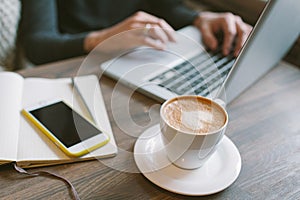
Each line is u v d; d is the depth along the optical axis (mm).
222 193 447
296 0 542
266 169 496
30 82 626
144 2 1262
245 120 600
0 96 559
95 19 1163
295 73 767
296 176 488
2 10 917
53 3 1036
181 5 1212
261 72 700
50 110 559
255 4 1059
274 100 665
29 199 418
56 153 479
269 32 542
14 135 497
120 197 432
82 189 439
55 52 918
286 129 589
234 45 794
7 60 969
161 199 432
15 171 457
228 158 492
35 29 973
